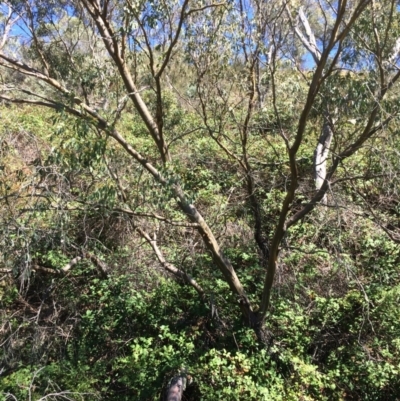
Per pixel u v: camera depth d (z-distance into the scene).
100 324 7.12
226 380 5.75
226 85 6.56
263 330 6.55
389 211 8.52
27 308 7.23
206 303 6.95
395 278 7.66
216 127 7.66
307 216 7.71
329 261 7.71
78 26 6.57
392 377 6.12
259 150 10.19
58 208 5.13
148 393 5.93
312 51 7.93
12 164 6.26
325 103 5.38
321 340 6.76
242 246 8.20
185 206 6.17
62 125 4.73
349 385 6.20
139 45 5.41
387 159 5.48
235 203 8.88
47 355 6.62
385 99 5.08
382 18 5.43
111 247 7.56
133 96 5.99
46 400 5.37
